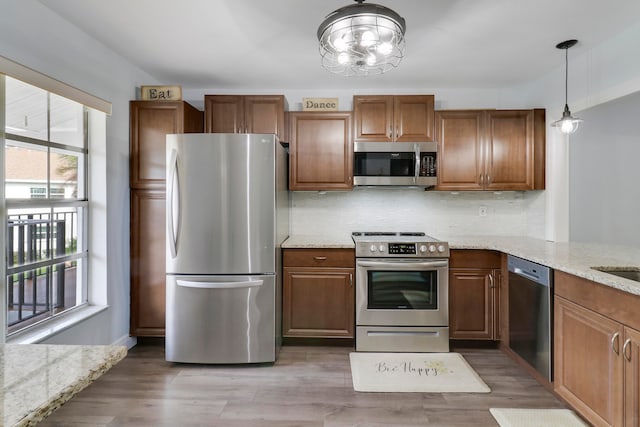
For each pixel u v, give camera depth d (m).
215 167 2.63
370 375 2.55
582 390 1.90
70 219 2.58
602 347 1.75
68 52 2.32
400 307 2.97
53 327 2.26
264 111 3.27
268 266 2.68
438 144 3.28
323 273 3.03
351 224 3.65
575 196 3.61
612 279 1.68
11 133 2.07
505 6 2.10
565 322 2.06
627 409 1.60
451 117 3.28
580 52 2.73
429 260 2.95
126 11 2.20
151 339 3.11
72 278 2.60
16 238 2.15
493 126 3.27
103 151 2.71
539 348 2.31
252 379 2.50
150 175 3.00
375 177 3.23
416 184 3.24
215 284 2.63
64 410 2.11
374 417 2.05
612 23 2.29
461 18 2.23
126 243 2.97
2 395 0.75
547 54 2.77
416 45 2.62
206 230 2.64
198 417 2.05
